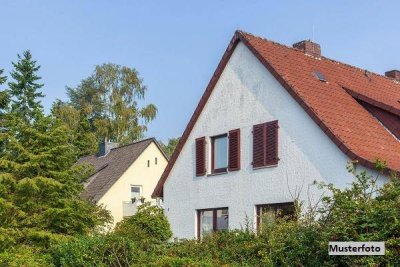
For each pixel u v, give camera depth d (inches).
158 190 898.1
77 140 1838.1
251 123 738.2
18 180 801.6
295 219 470.6
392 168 561.9
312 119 652.7
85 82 2472.9
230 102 776.9
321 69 791.7
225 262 450.9
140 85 2154.3
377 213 352.8
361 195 390.9
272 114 708.7
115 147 1748.3
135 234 768.3
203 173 804.6
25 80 1555.1
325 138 635.5
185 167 847.7
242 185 737.0
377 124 705.6
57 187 793.6
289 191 666.8
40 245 761.0
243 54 767.1
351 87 776.3
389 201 361.7
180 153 861.8
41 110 855.1
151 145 1598.2
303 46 823.1
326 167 629.0
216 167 796.6
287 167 677.3
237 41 776.9
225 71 791.1
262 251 434.0
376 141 655.1
